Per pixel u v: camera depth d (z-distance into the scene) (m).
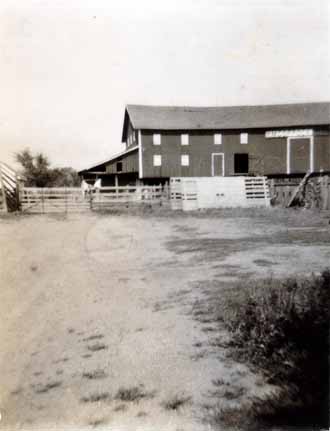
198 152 29.39
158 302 6.11
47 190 20.28
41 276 7.76
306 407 3.37
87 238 11.52
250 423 3.25
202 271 7.79
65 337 5.09
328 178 19.09
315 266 7.71
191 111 31.28
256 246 10.16
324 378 3.63
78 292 6.75
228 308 5.49
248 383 3.78
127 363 4.33
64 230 13.12
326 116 28.59
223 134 29.30
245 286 6.45
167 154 29.22
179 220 16.08
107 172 31.23
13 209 19.45
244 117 29.81
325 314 4.37
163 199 21.88
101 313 5.81
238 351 4.35
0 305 6.23
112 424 3.42
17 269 8.32
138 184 29.78
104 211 19.58
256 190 21.64
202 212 19.09
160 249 10.18
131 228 13.73
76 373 4.27
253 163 29.22
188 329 5.00
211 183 21.39
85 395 3.88
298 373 3.78
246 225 14.30
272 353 4.17
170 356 4.37
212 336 4.75
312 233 11.98
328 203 18.95
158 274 7.71
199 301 5.98
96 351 4.68
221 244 10.61
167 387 3.85
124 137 36.69
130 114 29.84
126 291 6.76
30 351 4.80
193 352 4.41
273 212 18.47
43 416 3.58
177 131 29.22
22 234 12.22
